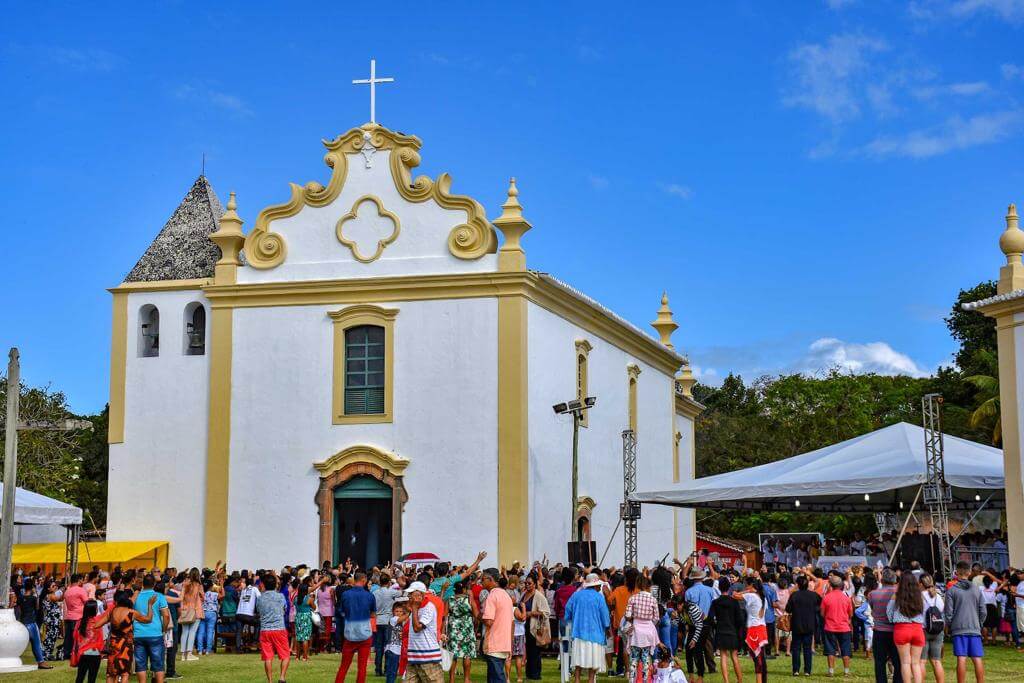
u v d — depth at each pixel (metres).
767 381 79.38
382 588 21.33
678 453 48.00
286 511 30.73
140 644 17.98
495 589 17.55
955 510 35.31
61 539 34.94
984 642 26.69
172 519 31.78
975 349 57.44
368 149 31.77
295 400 31.16
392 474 30.09
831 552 44.06
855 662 23.50
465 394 30.12
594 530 34.94
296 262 31.77
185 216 34.75
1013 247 28.59
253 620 25.23
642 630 17.39
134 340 33.00
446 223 30.95
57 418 51.81
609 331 37.12
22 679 20.94
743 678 20.72
